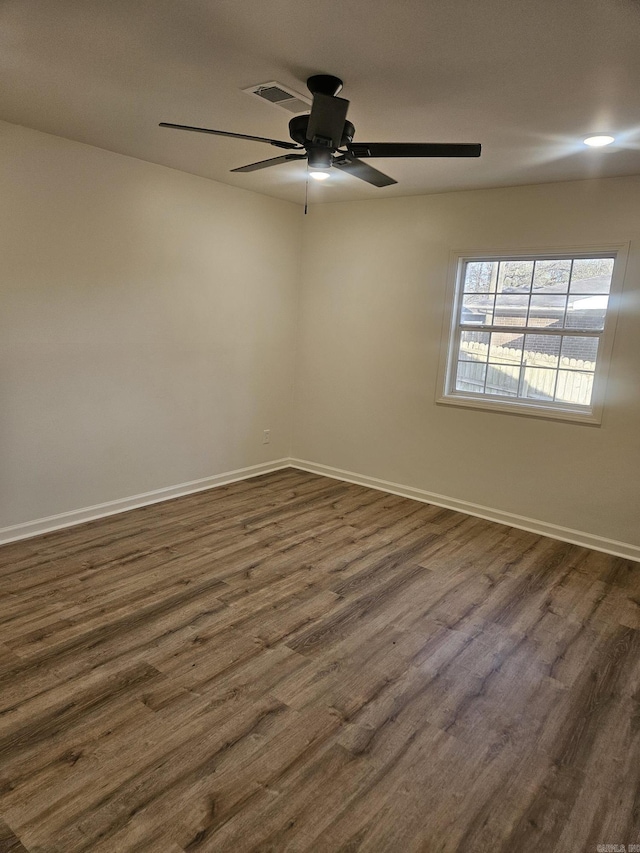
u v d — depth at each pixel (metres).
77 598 3.00
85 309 3.77
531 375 4.25
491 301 4.38
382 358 4.93
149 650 2.57
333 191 4.59
